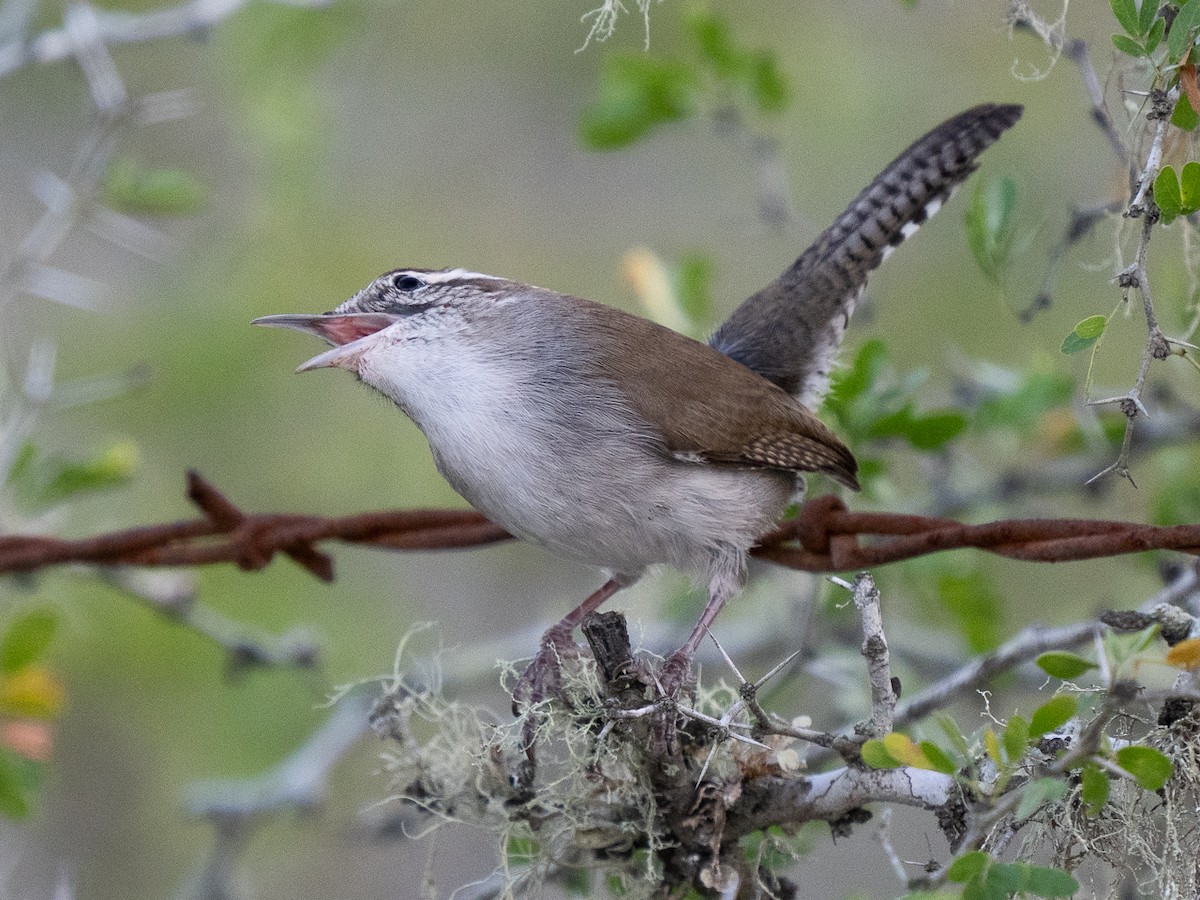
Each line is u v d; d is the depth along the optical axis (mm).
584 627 6328
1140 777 5242
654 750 6242
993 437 10461
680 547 7598
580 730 6371
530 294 7770
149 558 7738
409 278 7828
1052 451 10797
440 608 14656
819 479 9070
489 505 7590
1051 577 12336
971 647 9531
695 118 10984
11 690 8852
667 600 11336
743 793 6355
